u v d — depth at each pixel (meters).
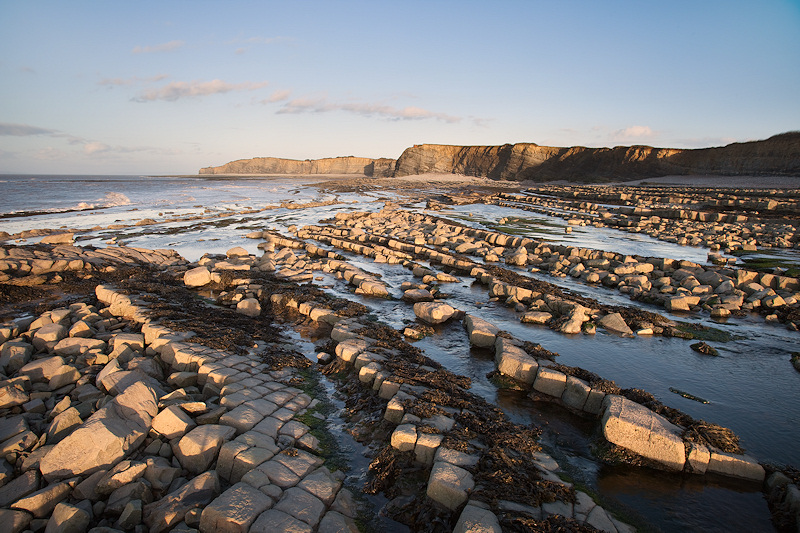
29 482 6.01
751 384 10.14
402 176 146.88
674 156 101.31
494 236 28.56
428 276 18.88
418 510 5.94
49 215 41.38
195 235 31.50
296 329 13.21
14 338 11.00
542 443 7.66
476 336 11.77
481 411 8.12
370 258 23.98
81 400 8.15
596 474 6.94
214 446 6.67
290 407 8.36
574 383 8.82
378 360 9.92
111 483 5.98
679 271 19.58
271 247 26.42
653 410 8.12
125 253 21.92
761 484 6.79
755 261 22.48
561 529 5.24
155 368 9.55
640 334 13.19
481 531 5.05
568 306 14.24
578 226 37.69
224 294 15.67
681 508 6.26
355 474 6.79
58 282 17.34
